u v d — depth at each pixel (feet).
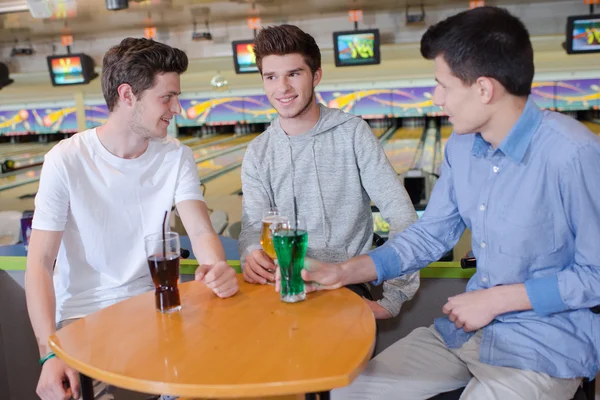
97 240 4.71
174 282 3.68
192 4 17.89
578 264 3.65
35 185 20.11
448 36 3.60
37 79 24.76
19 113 25.98
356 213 5.31
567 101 22.04
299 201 5.32
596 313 3.74
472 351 3.99
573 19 19.57
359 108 23.70
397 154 22.06
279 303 3.80
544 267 3.78
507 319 3.84
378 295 5.87
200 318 3.58
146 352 3.14
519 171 3.74
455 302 3.86
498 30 3.51
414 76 22.66
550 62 21.26
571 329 3.71
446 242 4.44
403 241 4.38
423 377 3.99
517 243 3.77
